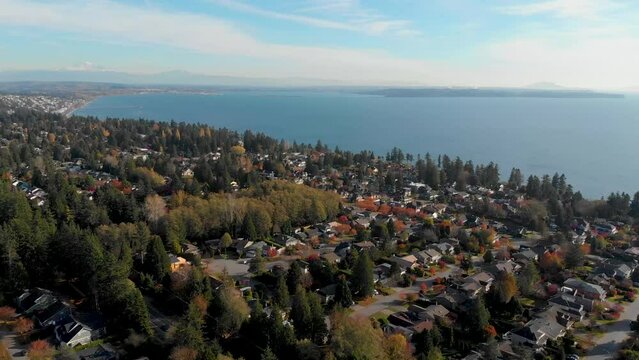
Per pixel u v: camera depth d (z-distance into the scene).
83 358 69.06
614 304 94.25
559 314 86.38
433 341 74.69
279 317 73.06
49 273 92.31
